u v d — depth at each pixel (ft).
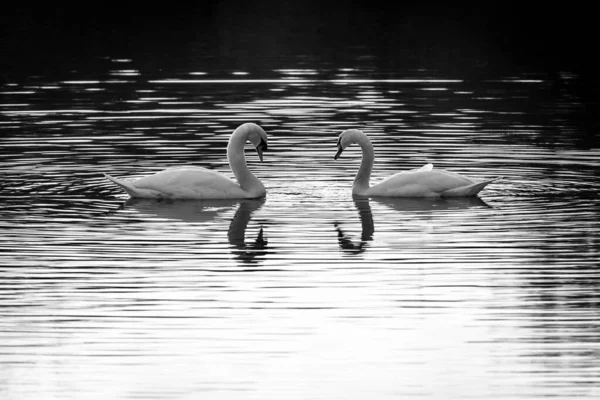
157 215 59.67
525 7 154.61
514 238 54.65
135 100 95.25
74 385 38.09
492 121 86.84
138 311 44.42
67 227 56.85
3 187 65.36
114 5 156.25
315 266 50.29
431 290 46.85
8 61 116.37
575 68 115.24
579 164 72.18
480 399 36.96
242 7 156.15
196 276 48.80
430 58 120.16
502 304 45.11
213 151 75.66
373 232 56.03
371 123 85.61
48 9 152.66
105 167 70.79
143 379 38.47
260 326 42.86
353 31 138.10
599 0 156.25
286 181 68.33
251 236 55.47
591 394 37.32
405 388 37.73
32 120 86.17
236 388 37.73
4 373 38.93
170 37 133.18
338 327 42.78
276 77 107.45
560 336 41.88
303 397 37.11
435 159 73.46
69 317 43.75
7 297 45.85
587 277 48.39
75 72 109.91
